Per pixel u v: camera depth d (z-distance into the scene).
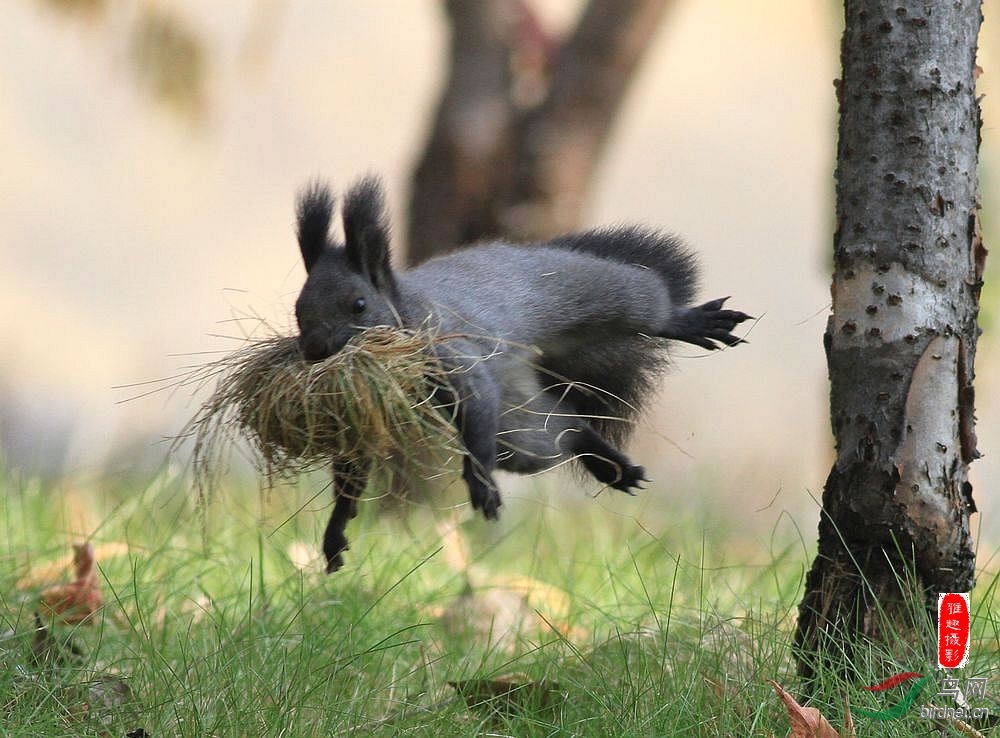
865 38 8.15
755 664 8.21
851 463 8.12
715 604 9.48
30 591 9.59
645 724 7.52
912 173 8.05
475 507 7.85
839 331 8.20
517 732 7.78
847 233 8.22
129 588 9.77
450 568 11.60
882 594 8.09
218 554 11.03
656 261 9.67
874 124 8.12
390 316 8.09
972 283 8.22
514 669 8.63
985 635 9.27
